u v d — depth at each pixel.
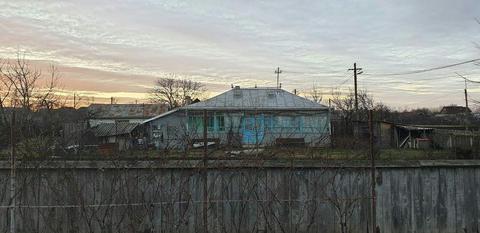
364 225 9.22
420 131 33.00
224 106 34.41
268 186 9.16
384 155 14.68
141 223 8.99
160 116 33.56
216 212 9.05
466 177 9.41
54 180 8.98
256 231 9.09
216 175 9.09
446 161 9.37
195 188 9.08
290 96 36.12
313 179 9.23
